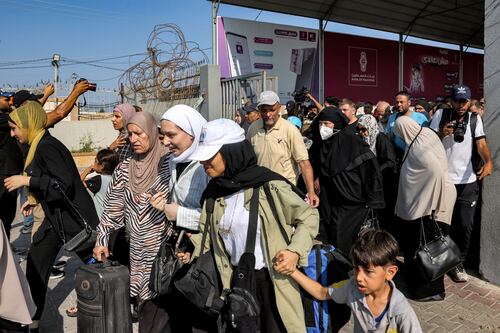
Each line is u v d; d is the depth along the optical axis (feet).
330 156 14.17
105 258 10.04
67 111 15.67
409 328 6.73
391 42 47.03
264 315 7.69
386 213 16.94
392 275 6.92
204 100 28.99
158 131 9.75
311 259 8.11
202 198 8.28
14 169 15.75
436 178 13.29
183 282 7.98
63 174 10.61
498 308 13.28
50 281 15.98
